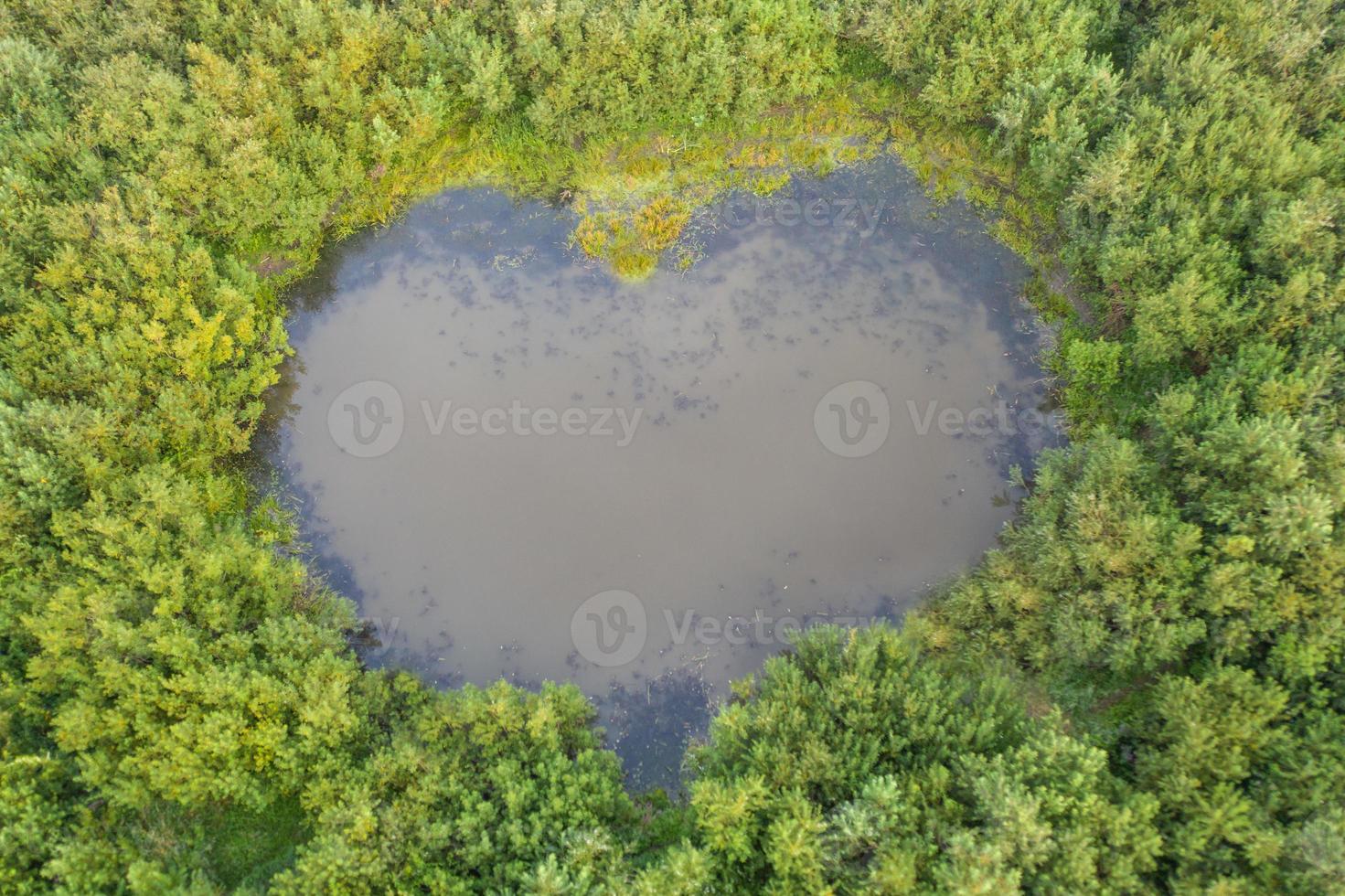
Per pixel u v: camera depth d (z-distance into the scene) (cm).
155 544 1759
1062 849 1378
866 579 1931
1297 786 1451
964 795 1480
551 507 2031
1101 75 2164
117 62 2203
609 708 1828
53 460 1797
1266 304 1872
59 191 2145
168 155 2145
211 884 1547
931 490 2023
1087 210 2156
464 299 2295
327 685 1667
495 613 1923
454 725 1656
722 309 2248
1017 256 2275
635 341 2220
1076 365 2041
